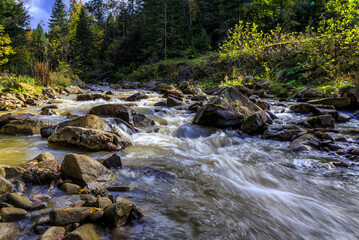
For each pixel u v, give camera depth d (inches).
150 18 1407.5
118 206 84.6
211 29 1507.1
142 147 180.9
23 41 1132.5
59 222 79.1
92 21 2027.6
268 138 204.7
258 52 687.1
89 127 187.9
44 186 111.0
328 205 105.0
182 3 1507.1
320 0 1133.1
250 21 1286.9
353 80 378.9
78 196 101.2
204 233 82.7
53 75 709.9
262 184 124.1
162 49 1374.3
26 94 441.1
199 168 142.6
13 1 1109.7
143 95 451.8
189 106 334.6
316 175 134.0
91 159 124.0
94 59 1530.5
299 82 507.5
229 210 98.5
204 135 223.8
